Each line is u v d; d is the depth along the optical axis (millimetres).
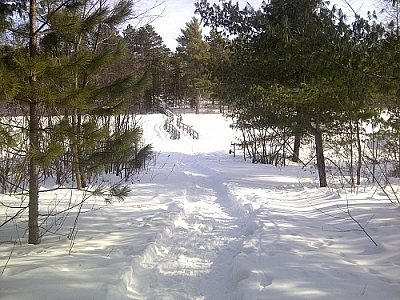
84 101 5871
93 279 4742
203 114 52594
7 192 10008
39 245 6160
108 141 6203
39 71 5387
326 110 11930
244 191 11727
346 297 4145
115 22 7484
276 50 11539
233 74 12516
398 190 10484
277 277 4766
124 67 14812
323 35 9422
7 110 9125
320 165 13008
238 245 6707
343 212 7980
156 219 8195
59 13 6059
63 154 5898
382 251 5508
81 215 8328
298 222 7656
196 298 4699
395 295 4141
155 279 5270
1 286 4477
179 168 18516
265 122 14016
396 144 12656
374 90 8586
